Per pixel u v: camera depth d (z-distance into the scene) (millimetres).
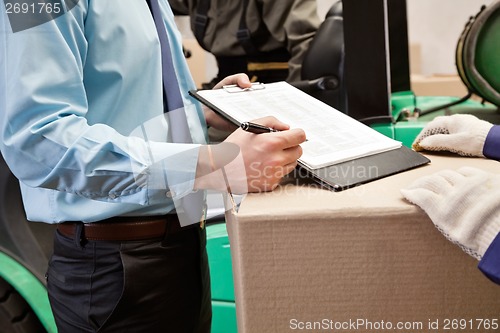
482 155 819
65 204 826
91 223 825
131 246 824
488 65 1301
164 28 894
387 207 601
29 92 683
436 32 3359
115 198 754
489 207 548
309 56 1559
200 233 923
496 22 1269
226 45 1994
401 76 1576
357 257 612
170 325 878
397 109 1452
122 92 799
